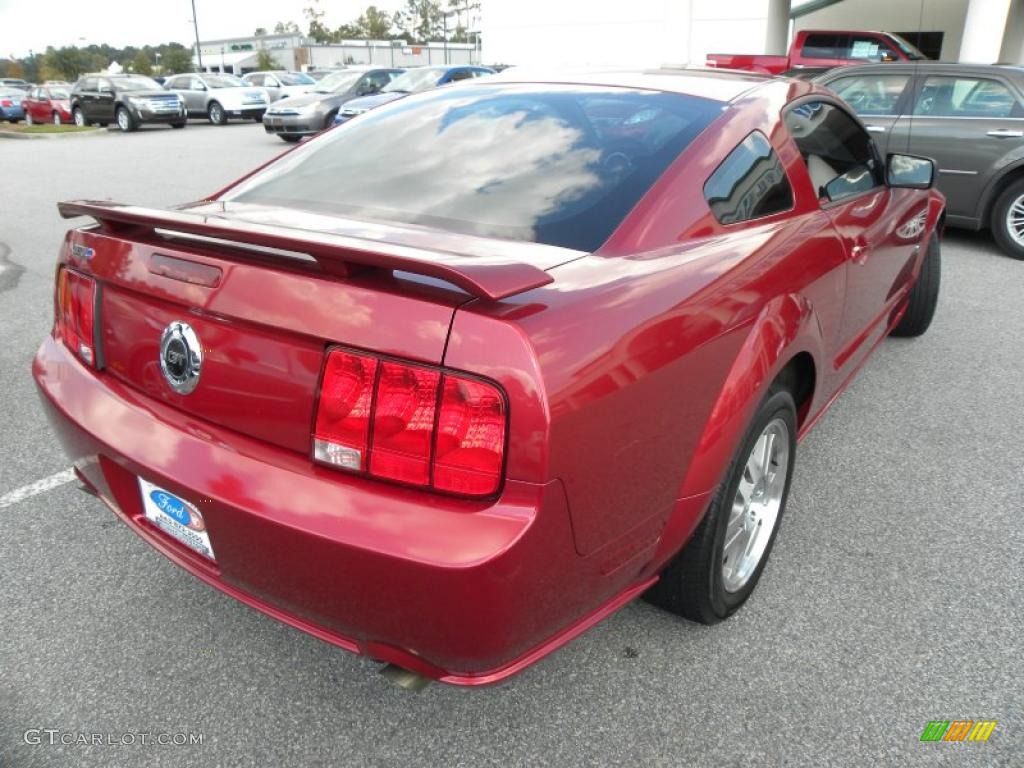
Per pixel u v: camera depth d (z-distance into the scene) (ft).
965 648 7.34
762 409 6.99
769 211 7.85
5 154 51.34
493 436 4.72
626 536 5.70
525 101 8.22
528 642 5.30
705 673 7.04
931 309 15.15
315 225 6.61
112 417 6.17
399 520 4.83
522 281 4.73
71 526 9.14
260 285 5.26
